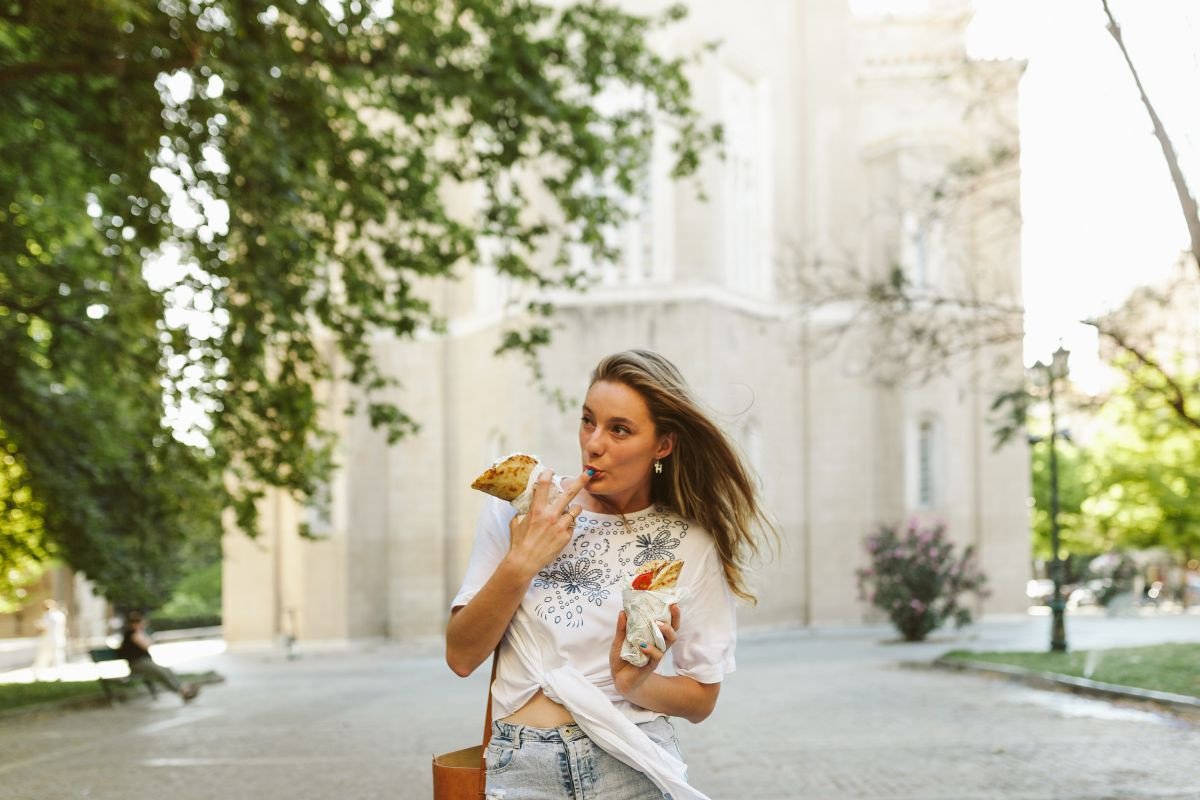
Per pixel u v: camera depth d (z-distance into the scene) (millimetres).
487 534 2648
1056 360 15789
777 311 30906
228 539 33188
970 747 10125
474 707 14883
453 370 32844
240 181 12203
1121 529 43562
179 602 53219
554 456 28328
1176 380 14086
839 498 31531
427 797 8383
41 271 15172
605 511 2723
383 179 14500
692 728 11836
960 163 15656
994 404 14773
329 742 11773
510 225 15078
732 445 2652
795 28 32719
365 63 13141
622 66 14594
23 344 16438
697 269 28281
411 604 32469
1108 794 7949
